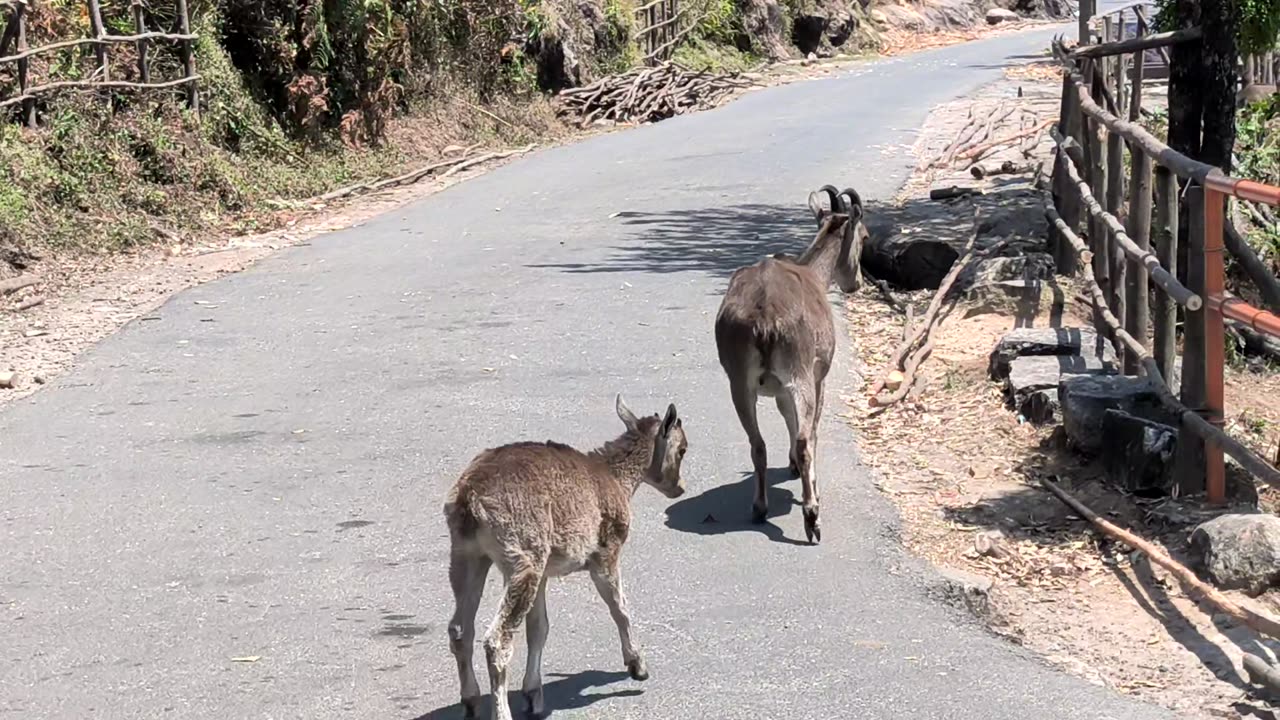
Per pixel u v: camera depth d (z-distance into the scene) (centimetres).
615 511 589
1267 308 1315
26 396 1062
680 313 1277
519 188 2045
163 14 2008
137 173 1775
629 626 607
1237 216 1402
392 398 1041
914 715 582
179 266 1541
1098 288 1086
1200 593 699
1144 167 974
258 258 1583
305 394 1055
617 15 3428
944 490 853
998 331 1154
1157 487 813
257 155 2044
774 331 766
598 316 1272
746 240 1609
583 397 1036
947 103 2878
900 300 1316
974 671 624
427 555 759
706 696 600
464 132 2559
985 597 707
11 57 1650
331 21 2241
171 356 1168
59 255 1532
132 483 872
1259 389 1141
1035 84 3216
